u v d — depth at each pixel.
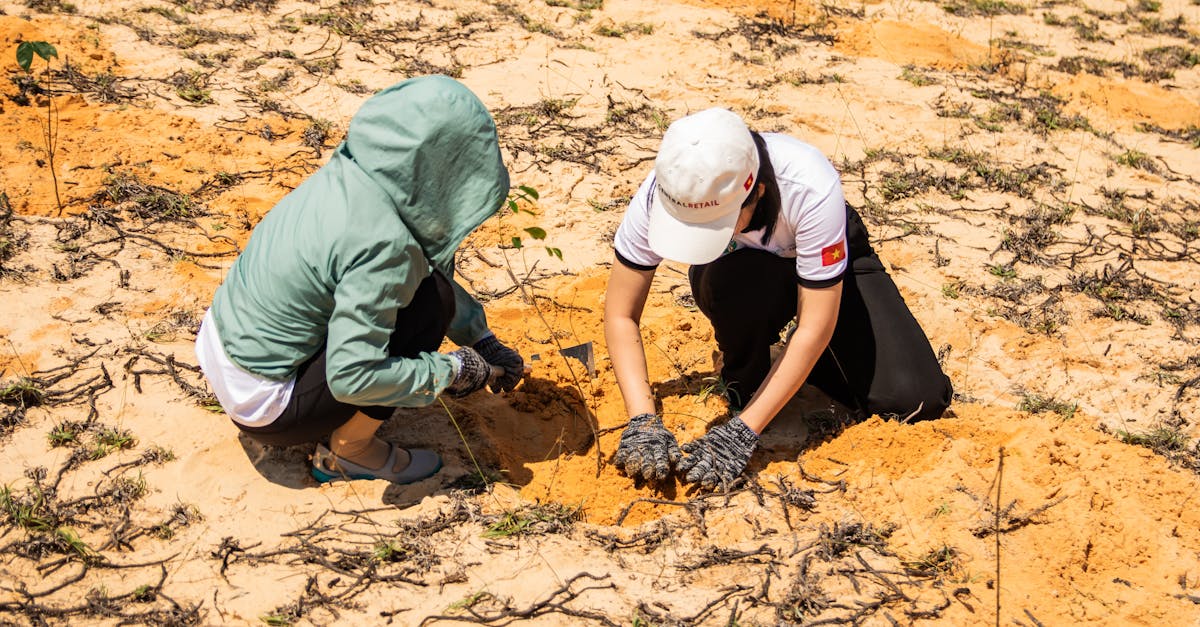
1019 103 6.50
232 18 6.62
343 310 2.84
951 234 5.08
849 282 3.61
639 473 3.33
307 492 3.26
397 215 2.86
